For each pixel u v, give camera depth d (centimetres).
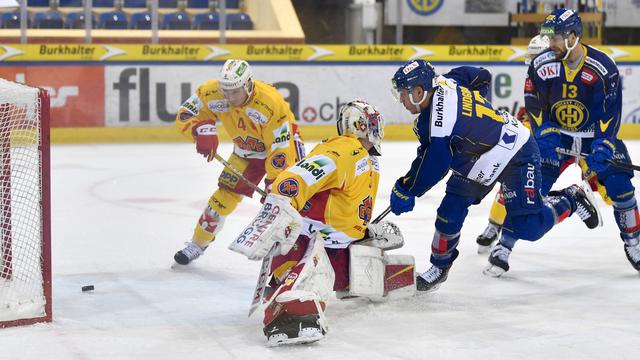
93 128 1858
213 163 1570
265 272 537
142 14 2211
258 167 777
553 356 514
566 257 832
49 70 1822
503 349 529
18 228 642
